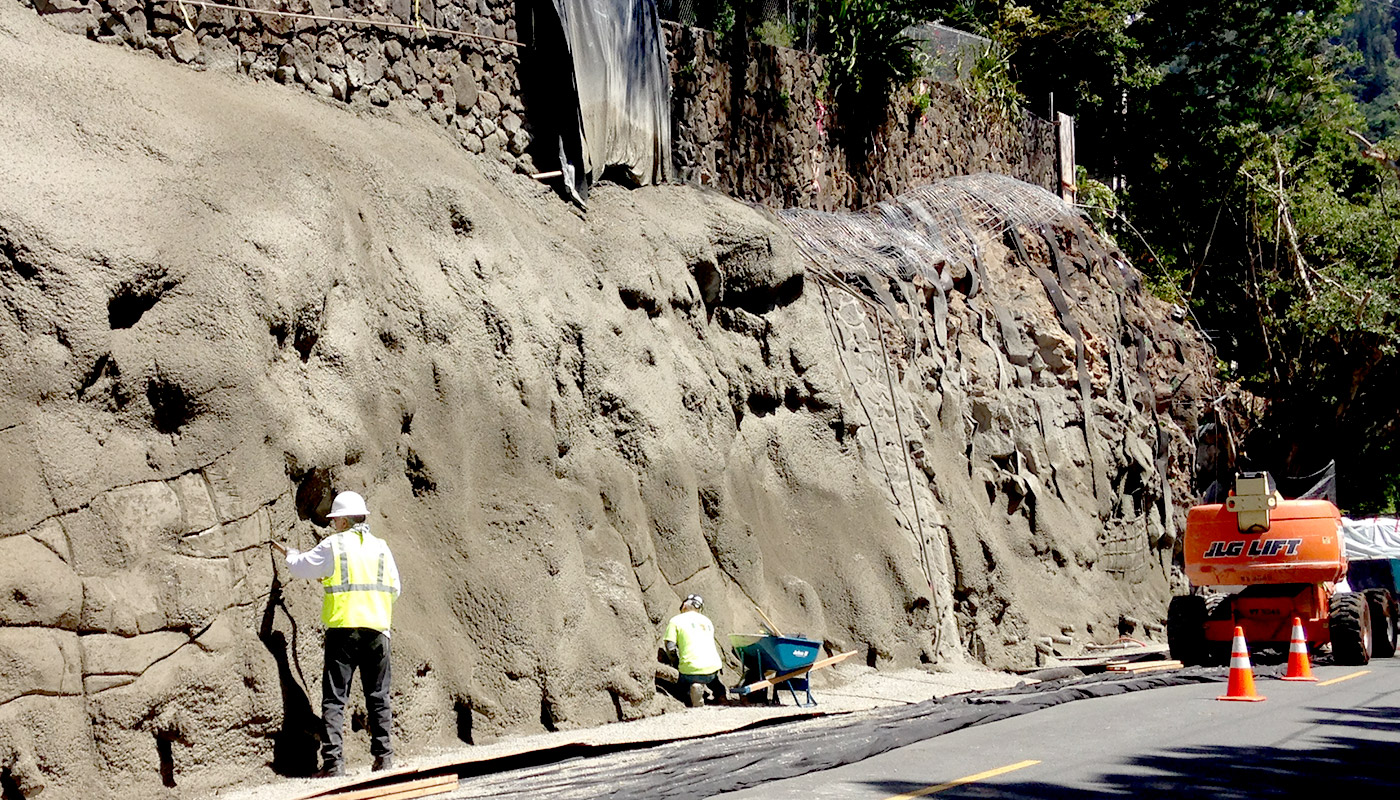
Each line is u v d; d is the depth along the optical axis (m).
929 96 24.47
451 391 12.05
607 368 13.89
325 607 9.44
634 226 15.89
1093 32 35.91
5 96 9.51
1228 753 9.86
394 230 12.29
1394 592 24.06
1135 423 24.95
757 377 16.23
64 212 9.00
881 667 15.50
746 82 20.05
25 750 7.79
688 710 12.66
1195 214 38.25
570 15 15.37
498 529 11.87
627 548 13.27
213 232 9.99
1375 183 42.19
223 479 9.42
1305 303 35.56
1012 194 25.94
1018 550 19.95
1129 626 21.52
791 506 16.02
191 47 12.17
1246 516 18.34
